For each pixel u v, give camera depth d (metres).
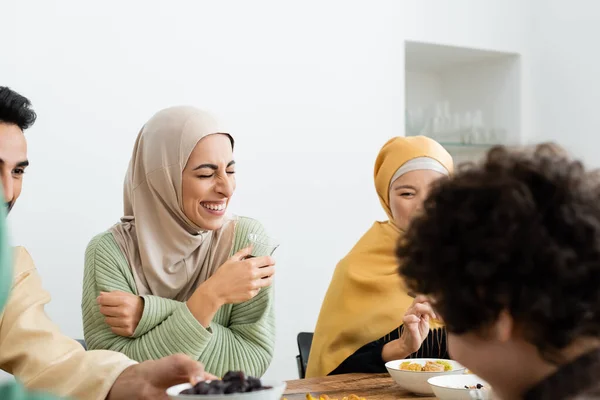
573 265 0.62
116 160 2.67
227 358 1.69
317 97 3.09
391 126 3.29
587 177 0.67
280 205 3.00
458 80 3.94
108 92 2.65
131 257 1.74
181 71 2.79
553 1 3.62
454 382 1.38
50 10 2.54
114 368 1.20
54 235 2.54
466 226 0.66
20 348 1.31
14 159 1.56
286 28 3.02
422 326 1.71
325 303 2.13
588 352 0.65
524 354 0.67
